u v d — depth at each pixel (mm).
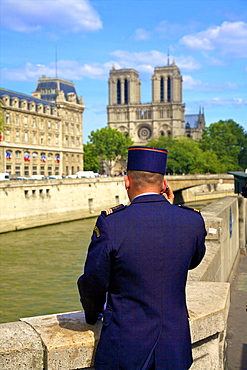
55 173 104250
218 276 10148
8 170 87938
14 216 59750
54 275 31500
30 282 29578
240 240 19531
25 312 23250
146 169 3537
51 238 49562
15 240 48156
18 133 90750
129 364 3139
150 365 3137
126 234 3256
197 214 3607
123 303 3270
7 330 3615
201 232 3504
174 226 3367
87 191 77188
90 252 3340
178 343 3199
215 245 10523
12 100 89188
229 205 14688
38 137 97312
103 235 3270
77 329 3637
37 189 64750
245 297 11586
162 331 3186
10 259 37188
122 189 88125
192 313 4094
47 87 119312
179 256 3312
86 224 64750
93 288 3326
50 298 25875
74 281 29844
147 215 3371
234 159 132875
